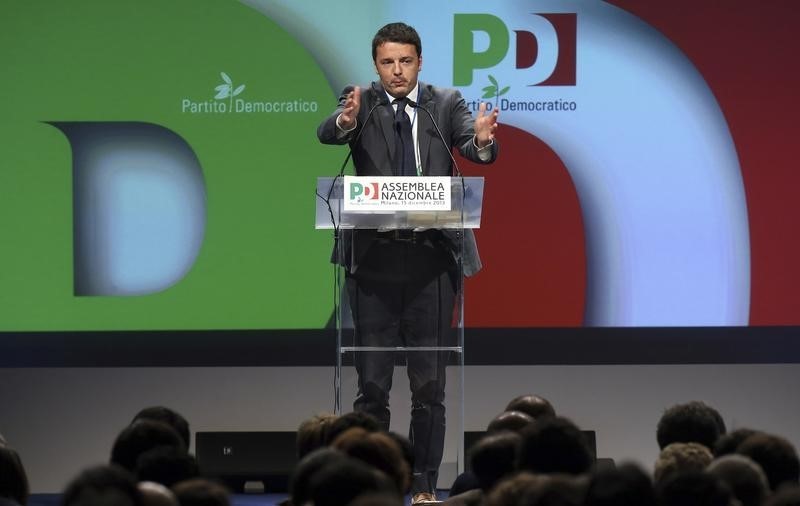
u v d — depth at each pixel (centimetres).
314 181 2503
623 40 2483
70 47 2494
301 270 2500
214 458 2361
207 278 2498
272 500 2245
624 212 2477
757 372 2481
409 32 1675
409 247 1585
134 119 2494
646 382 2495
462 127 1694
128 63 2497
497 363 2502
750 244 2467
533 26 2486
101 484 955
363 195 1559
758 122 2473
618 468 970
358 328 1588
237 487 2362
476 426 2503
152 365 2509
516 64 2486
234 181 2500
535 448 1175
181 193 2497
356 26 2509
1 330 2483
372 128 1688
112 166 2492
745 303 2467
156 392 2509
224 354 2509
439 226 1580
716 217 2470
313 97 2508
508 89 2486
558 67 2483
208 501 1048
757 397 2481
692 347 2480
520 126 2488
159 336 2503
